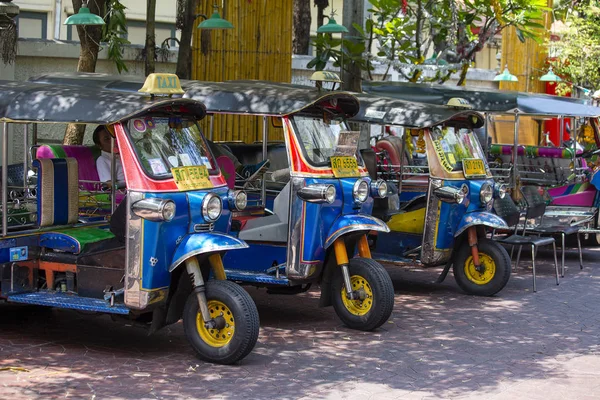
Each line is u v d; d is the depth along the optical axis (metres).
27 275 7.37
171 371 6.64
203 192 6.95
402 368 6.95
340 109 8.66
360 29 13.46
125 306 6.80
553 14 17.11
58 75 10.02
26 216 7.57
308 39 18.17
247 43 13.86
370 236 10.12
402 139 10.50
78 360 6.86
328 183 8.04
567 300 9.84
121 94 7.03
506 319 8.81
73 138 10.79
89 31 11.10
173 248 6.74
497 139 15.95
